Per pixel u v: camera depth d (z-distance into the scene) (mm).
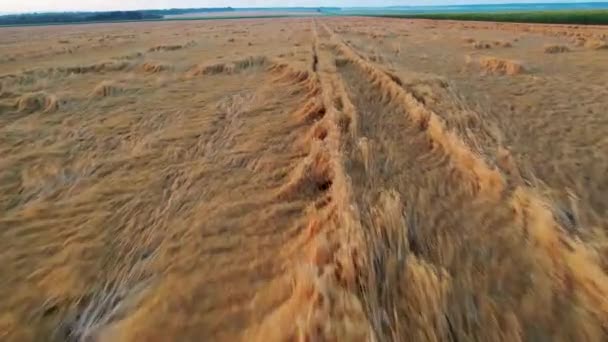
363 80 13289
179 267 4426
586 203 5191
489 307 3531
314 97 11172
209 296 3979
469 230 4672
